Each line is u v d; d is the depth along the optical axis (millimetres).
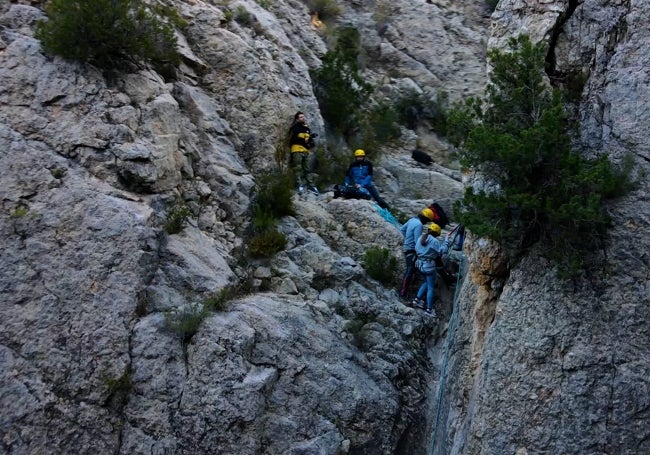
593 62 9344
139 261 9148
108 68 10898
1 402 7973
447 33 19594
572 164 8219
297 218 12227
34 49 10352
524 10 9758
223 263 10273
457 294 11086
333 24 19156
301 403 9211
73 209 9242
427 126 17281
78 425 8164
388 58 18734
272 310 10016
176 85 12211
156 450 8305
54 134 9812
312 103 14773
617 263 8320
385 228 12461
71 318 8617
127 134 10234
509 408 8164
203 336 9016
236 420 8688
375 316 10977
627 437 7684
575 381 7988
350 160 14711
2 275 8617
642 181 8570
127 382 8484
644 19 9289
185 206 10578
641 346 7984
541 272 8586
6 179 9180
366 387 9742
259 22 15055
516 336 8430
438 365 11039
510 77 8961
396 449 9703
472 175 9344
